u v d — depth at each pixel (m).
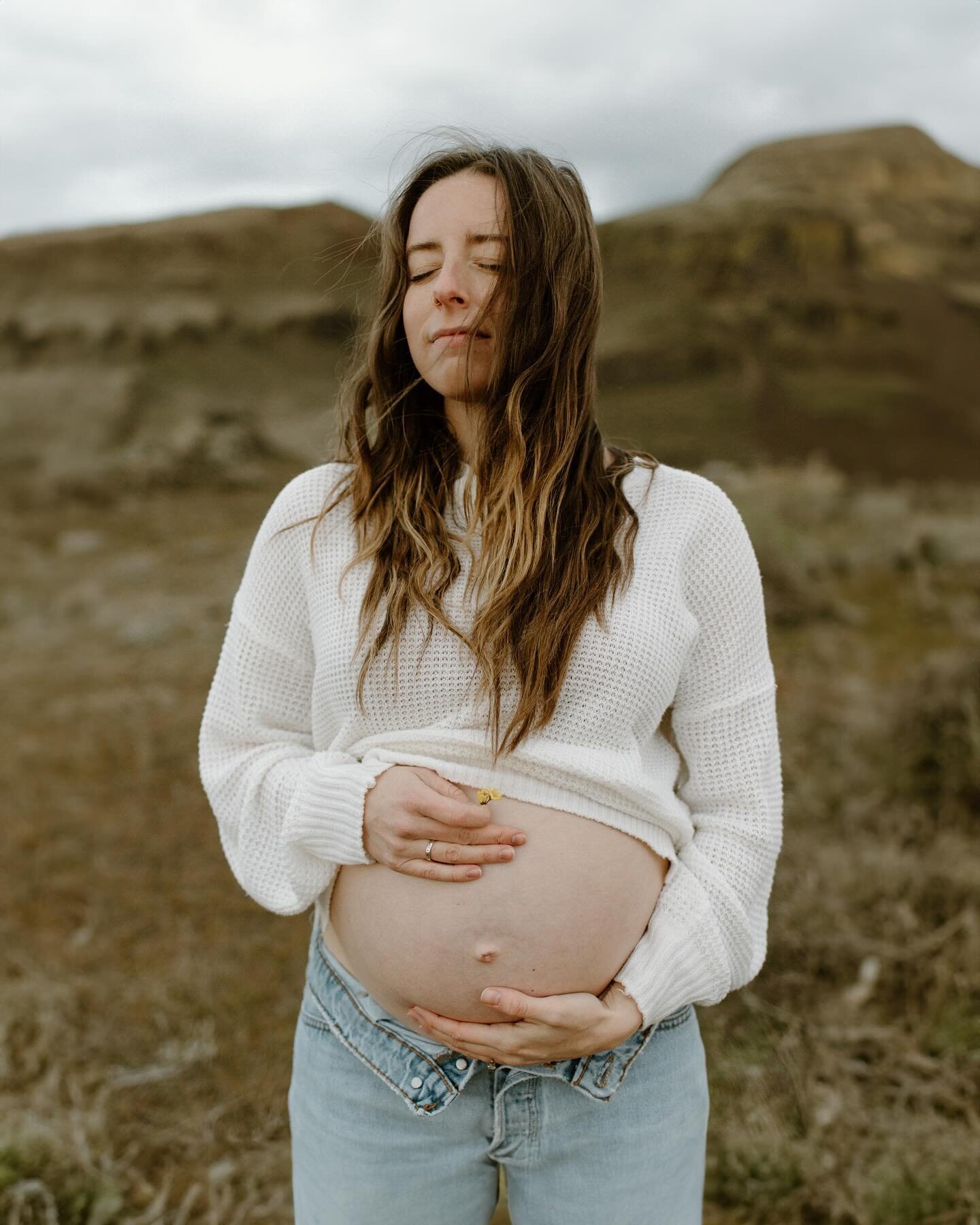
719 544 1.33
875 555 9.43
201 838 4.27
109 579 9.66
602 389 24.27
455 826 1.25
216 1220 2.25
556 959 1.24
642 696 1.26
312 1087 1.35
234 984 3.18
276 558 1.42
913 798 3.86
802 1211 2.25
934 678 4.18
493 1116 1.27
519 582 1.24
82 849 4.16
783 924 3.08
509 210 1.27
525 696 1.24
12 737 5.48
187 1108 2.64
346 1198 1.31
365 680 1.30
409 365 1.43
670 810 1.31
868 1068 2.59
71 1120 2.51
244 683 1.44
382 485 1.37
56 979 3.19
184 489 15.32
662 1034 1.31
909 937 2.98
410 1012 1.26
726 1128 2.43
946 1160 2.23
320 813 1.30
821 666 6.29
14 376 20.92
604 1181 1.28
